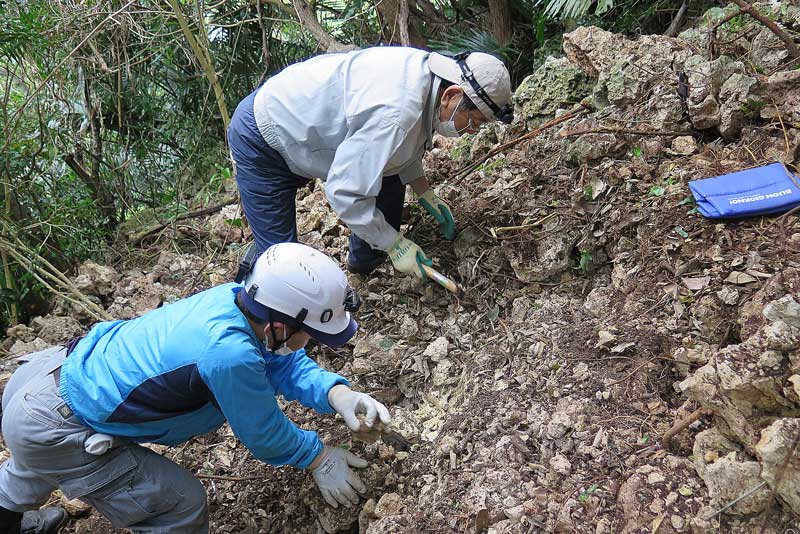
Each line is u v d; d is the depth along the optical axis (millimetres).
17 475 2109
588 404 2178
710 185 2529
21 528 2410
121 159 5199
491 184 3232
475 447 2273
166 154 5582
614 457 2002
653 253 2510
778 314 1837
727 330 2143
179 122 5359
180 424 2047
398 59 2412
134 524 2129
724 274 2295
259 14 4645
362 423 2125
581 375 2297
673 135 2881
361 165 2363
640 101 3049
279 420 2043
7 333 3770
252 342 1924
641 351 2264
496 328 2740
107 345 1987
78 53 4465
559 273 2801
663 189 2680
